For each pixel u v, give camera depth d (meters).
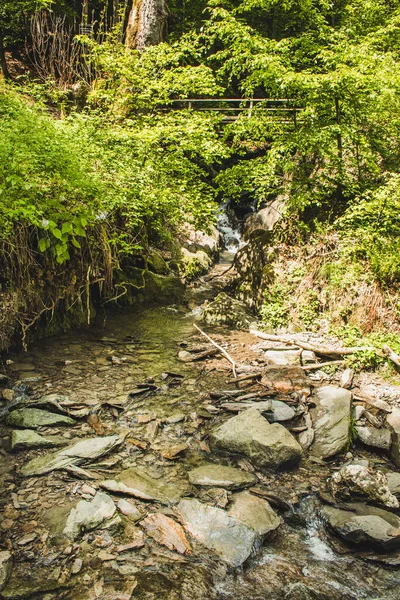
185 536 3.24
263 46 7.68
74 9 17.23
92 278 7.23
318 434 4.62
